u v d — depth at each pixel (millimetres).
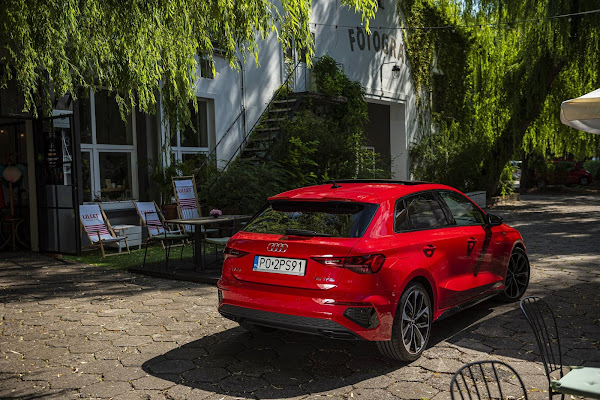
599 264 9016
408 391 4043
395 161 22266
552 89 20500
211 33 7094
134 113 12805
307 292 4305
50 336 5504
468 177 20969
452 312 5254
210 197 12648
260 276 4547
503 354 4805
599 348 4934
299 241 4426
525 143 23109
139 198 12891
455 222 5605
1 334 5586
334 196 4793
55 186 10758
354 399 3922
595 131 5730
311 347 5086
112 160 12352
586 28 17469
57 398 4012
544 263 9188
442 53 23594
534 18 18359
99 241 10641
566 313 6094
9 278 8477
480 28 22250
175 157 13328
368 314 4227
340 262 4238
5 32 6145
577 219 16094
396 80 21375
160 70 6867
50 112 7227
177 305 6668
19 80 6660
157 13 6141
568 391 2805
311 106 16141
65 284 7984
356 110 17328
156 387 4191
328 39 17906
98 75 6824
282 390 4105
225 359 4789
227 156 14539
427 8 22812
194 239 9117
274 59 15984
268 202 5152
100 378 4391
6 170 11602
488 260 5914
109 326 5828
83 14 6066
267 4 6820
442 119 24031
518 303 6590
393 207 4805
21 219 11570
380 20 20438
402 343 4484
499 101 20516
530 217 16906
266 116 15461
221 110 14344
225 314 4781
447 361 4652
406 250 4652
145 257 9953
